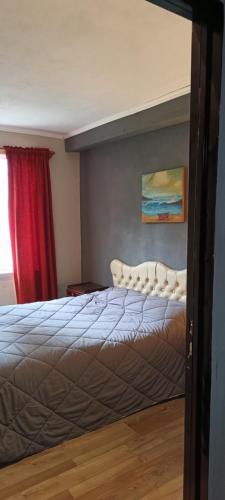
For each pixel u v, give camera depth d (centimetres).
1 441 196
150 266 362
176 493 178
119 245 419
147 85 280
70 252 488
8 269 438
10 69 247
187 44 212
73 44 211
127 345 250
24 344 236
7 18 182
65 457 206
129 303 329
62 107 338
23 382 206
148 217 366
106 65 242
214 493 126
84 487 182
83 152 470
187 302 123
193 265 118
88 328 270
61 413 218
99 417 234
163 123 322
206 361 117
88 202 471
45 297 449
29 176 428
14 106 333
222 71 105
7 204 426
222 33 102
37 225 440
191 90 113
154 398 261
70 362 226
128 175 395
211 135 108
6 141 416
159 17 182
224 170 111
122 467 197
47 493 178
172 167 339
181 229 336
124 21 186
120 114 358
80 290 426
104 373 236
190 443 125
